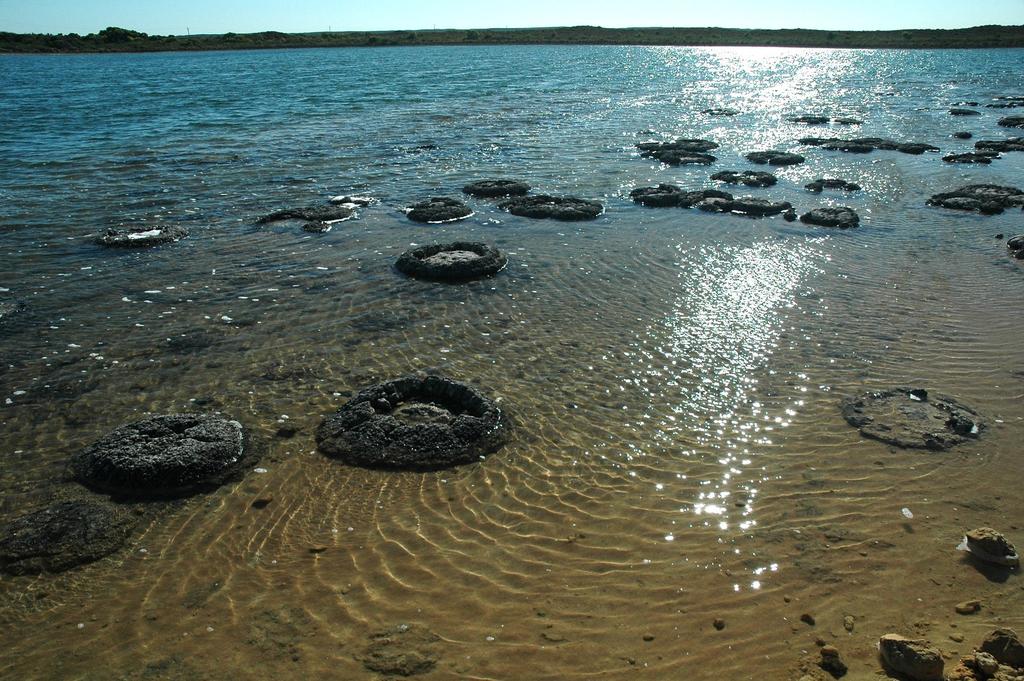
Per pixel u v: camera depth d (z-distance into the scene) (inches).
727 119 1428.4
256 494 285.0
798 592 227.3
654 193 764.6
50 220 676.7
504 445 315.6
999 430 322.3
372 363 397.1
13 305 475.2
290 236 633.6
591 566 241.9
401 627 216.8
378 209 729.0
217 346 420.2
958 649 199.8
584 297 491.2
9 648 213.9
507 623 217.6
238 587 235.8
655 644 208.1
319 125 1286.9
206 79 2231.8
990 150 1031.0
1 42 4106.8
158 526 267.4
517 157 1016.2
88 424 338.6
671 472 295.1
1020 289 498.0
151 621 222.2
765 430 326.6
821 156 1023.6
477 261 538.0
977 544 240.5
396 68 2741.1
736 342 418.9
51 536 261.1
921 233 639.8
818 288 504.4
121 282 522.9
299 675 199.8
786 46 4451.3
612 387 367.2
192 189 804.6
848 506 271.1
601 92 1908.2
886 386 364.5
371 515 271.7
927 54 3462.1
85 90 1870.1
